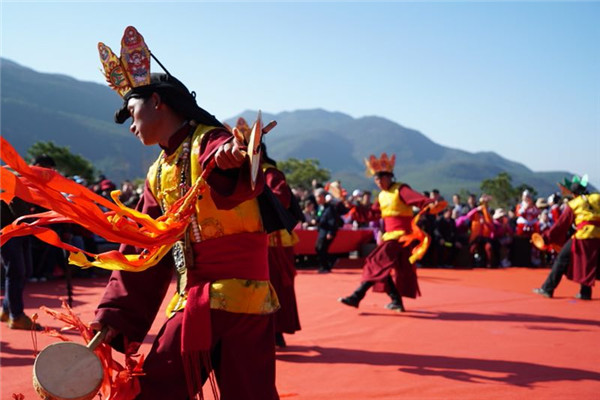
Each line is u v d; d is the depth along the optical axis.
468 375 4.94
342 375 4.90
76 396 2.21
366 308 8.40
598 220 9.44
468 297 9.70
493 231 16.19
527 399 4.29
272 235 5.65
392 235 7.92
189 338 2.43
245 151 2.21
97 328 2.58
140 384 2.51
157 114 2.69
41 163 6.43
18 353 5.25
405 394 4.39
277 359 5.42
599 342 6.32
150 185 2.84
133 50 2.71
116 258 2.37
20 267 6.33
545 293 9.81
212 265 2.57
